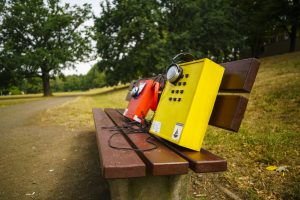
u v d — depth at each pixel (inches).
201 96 58.4
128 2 1023.0
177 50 1032.2
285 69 423.5
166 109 70.2
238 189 88.7
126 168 46.5
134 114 92.1
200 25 1015.0
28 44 1391.5
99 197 90.0
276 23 951.0
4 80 1304.1
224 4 1075.3
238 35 1098.7
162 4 1099.9
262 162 109.0
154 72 1066.1
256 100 236.7
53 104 581.6
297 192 79.9
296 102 197.3
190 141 57.6
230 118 59.6
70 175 112.1
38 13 1314.0
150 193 62.5
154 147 60.6
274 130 151.0
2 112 416.5
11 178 110.1
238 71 63.2
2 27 1288.1
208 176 102.6
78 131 215.5
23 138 193.6
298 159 106.1
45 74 1408.7
